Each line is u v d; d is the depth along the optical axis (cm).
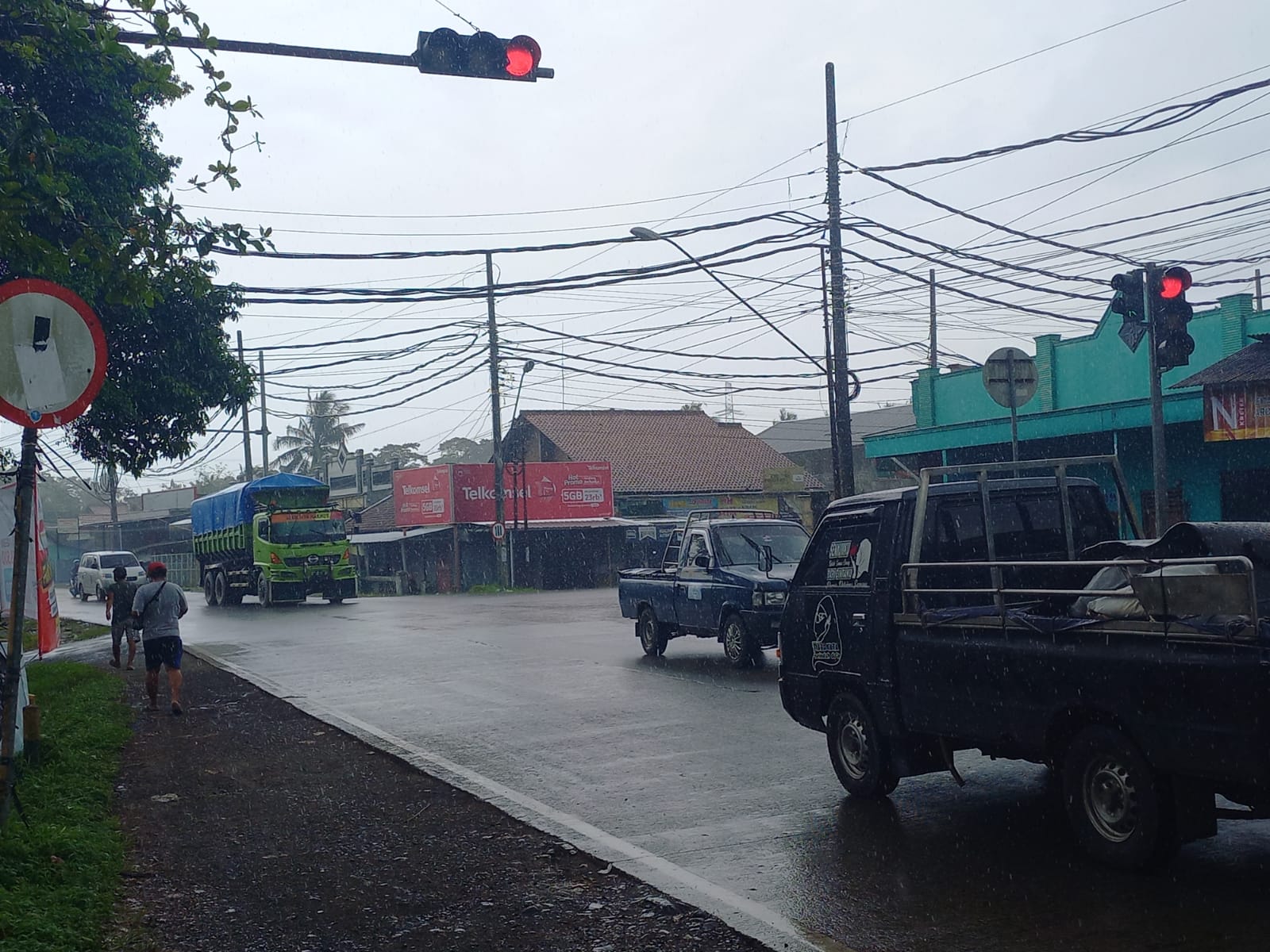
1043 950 471
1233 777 489
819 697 781
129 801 820
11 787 655
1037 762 632
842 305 2102
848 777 756
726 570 1459
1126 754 551
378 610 2933
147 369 1598
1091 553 712
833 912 532
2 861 589
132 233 812
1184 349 1112
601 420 5569
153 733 1114
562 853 655
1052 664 580
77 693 1348
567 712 1151
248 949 520
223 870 645
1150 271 1127
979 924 505
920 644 678
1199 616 502
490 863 642
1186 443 2248
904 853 621
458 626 2267
